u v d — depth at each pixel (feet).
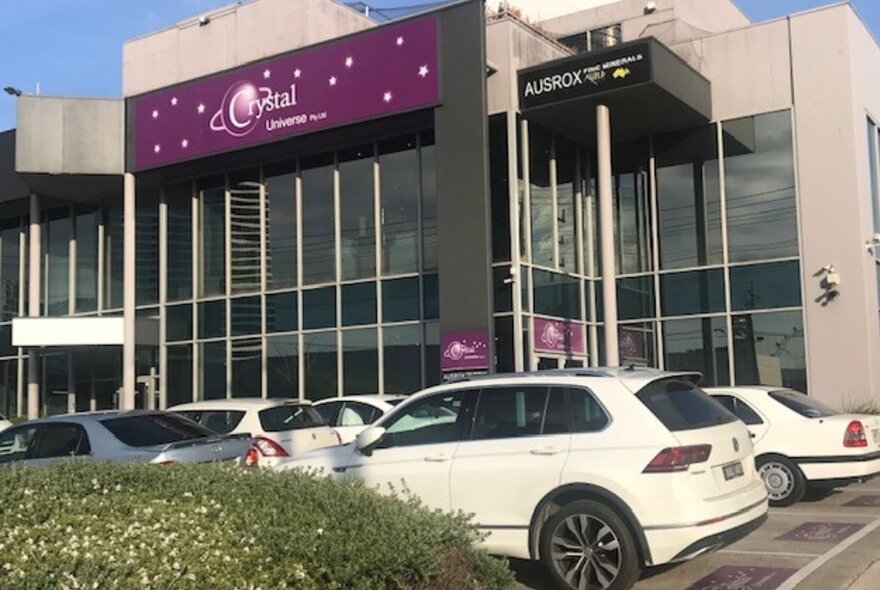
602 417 22.89
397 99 60.13
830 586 22.52
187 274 75.56
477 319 56.13
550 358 61.82
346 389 65.92
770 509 35.47
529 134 62.95
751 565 25.20
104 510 18.17
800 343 60.23
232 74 68.08
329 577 15.90
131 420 33.12
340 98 62.59
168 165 71.41
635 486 21.40
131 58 83.61
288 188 71.00
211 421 39.04
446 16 58.80
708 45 65.26
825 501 37.42
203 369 73.56
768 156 62.54
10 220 91.50
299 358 68.44
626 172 68.90
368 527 16.93
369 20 80.12
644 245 67.41
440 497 24.16
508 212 59.98
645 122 64.28
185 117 70.44
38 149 73.20
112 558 14.75
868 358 57.67
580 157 68.95
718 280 63.77
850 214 59.06
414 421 25.88
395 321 64.23
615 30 85.92
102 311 82.02
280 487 19.56
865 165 61.72
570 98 58.85
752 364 61.87
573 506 22.18
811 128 60.90
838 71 60.18
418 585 16.92
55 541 15.85
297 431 38.81
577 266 66.69
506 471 23.36
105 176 74.84
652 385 23.49
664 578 23.94
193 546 15.97
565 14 90.33
